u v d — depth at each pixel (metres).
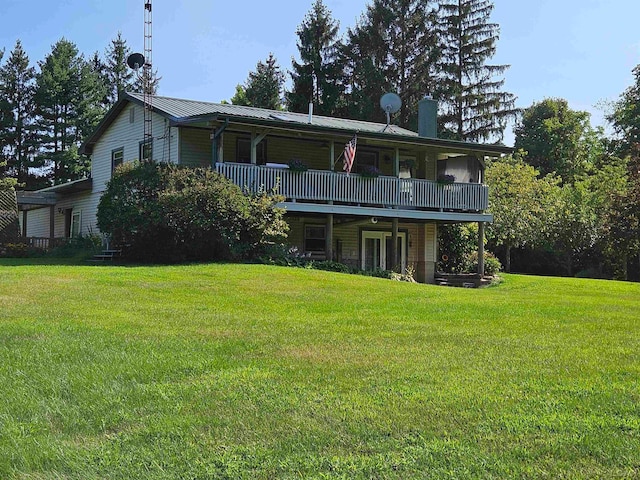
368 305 11.68
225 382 5.68
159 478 3.71
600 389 5.55
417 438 4.32
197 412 4.85
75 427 4.55
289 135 21.50
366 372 6.10
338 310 10.88
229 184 18.91
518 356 6.96
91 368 6.10
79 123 48.53
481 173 24.95
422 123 27.00
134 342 7.39
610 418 4.73
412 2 43.88
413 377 5.92
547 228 34.69
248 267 16.52
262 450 4.10
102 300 10.96
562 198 36.78
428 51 43.31
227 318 9.52
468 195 24.02
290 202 20.48
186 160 21.53
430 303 12.26
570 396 5.32
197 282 13.59
